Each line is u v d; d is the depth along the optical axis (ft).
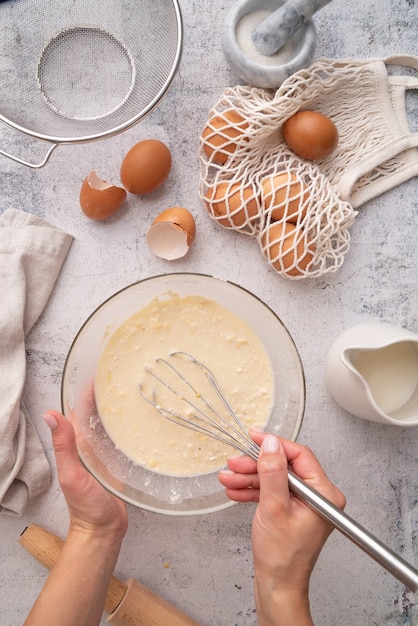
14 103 2.64
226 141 2.51
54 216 2.69
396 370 2.58
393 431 2.70
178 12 2.45
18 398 2.53
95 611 2.40
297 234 2.48
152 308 2.56
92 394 2.55
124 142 2.70
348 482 2.68
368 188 2.69
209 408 2.52
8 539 2.62
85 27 2.65
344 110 2.68
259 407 2.56
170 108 2.71
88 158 2.70
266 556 2.19
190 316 2.57
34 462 2.57
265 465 2.09
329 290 2.70
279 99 2.47
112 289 2.68
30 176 2.69
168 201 2.70
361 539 2.00
